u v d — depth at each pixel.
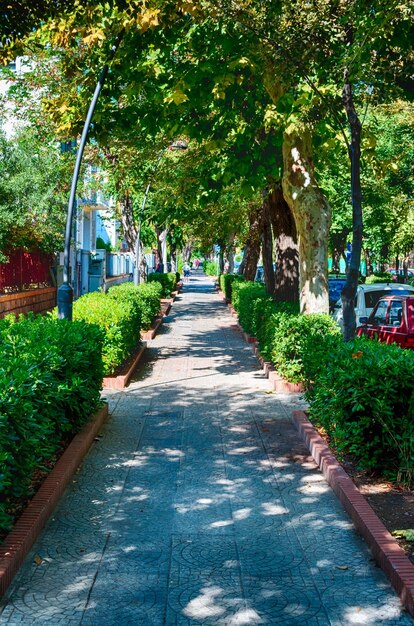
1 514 5.41
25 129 24.47
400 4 9.71
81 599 4.89
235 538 6.03
